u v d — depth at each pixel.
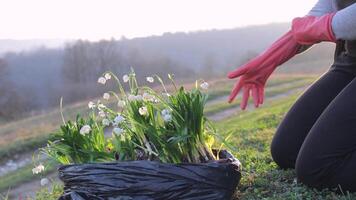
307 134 2.29
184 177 1.96
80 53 29.23
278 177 2.40
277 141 2.47
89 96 27.02
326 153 2.12
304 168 2.18
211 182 1.98
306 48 2.36
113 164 1.97
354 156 2.09
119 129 2.07
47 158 2.41
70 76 28.48
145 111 2.07
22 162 7.50
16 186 5.55
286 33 2.35
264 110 8.67
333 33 2.09
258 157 2.79
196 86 2.19
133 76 2.26
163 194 1.95
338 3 2.29
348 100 2.10
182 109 2.05
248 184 2.36
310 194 2.16
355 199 2.08
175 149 2.04
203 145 2.09
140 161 1.97
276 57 2.33
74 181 2.00
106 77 2.22
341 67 2.39
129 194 1.95
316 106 2.39
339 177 2.12
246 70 2.32
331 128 2.11
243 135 4.39
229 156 2.18
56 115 12.98
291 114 2.45
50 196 2.88
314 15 2.39
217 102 11.78
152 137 2.05
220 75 23.61
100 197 1.97
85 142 2.12
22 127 11.68
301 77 19.50
